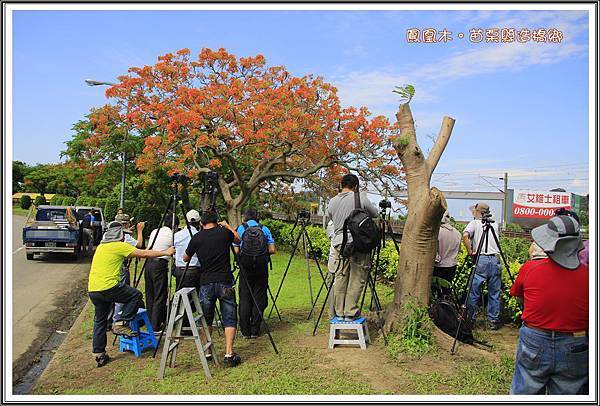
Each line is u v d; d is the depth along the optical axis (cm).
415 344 617
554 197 3509
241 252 715
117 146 2014
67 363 629
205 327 609
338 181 1788
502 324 802
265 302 742
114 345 709
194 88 1584
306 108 1594
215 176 708
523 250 1086
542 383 384
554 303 372
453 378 538
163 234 730
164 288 738
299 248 1881
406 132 684
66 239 1669
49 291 1211
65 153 2161
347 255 641
